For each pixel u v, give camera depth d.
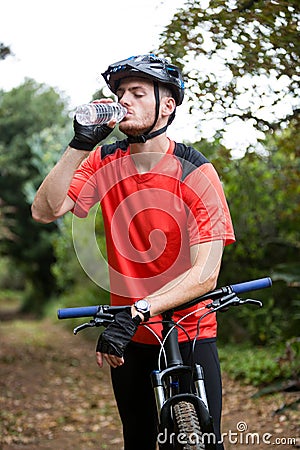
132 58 2.80
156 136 2.86
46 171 19.36
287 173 7.30
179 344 2.92
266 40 4.09
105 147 3.06
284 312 9.30
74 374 9.76
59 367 10.41
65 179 2.81
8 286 38.59
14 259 25.92
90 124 2.72
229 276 10.14
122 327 2.53
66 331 16.19
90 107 2.67
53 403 7.53
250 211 9.48
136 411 3.05
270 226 9.56
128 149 2.99
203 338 2.94
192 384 2.80
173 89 2.88
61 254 17.50
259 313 9.43
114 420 6.52
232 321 10.20
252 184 9.21
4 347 12.67
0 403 7.38
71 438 5.80
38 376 9.45
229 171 8.37
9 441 5.62
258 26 4.02
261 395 6.45
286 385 6.42
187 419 2.45
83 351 12.58
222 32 4.11
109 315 2.63
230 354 9.13
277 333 9.12
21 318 23.59
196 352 2.92
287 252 9.70
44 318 22.06
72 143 2.78
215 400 2.88
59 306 19.14
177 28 4.16
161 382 2.56
